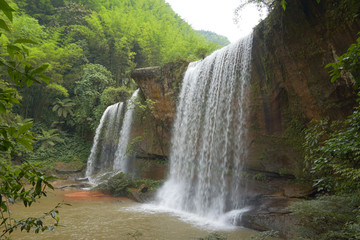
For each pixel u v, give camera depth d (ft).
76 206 33.30
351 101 21.45
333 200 15.15
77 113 72.69
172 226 25.39
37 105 72.54
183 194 36.94
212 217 29.60
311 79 24.48
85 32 88.74
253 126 31.45
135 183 43.45
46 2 94.48
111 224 25.48
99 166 64.28
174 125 44.78
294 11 23.54
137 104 51.19
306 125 26.73
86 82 73.92
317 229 14.97
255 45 31.09
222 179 33.91
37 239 20.49
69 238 21.02
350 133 9.72
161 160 47.91
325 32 21.90
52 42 75.25
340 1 19.95
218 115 36.04
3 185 4.80
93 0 114.83
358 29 19.20
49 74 68.33
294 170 27.27
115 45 86.17
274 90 29.19
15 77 3.78
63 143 70.69
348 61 9.39
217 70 37.65
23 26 64.95
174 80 45.29
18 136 4.00
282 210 22.79
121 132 59.31
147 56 94.17
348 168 9.91
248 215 24.85
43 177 4.74
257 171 31.07
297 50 25.04
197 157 38.78
